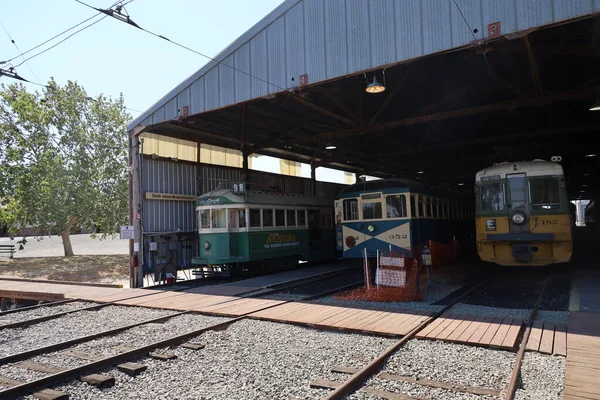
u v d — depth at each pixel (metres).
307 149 21.84
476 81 13.88
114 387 5.13
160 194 16.05
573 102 15.28
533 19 8.52
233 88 12.83
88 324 8.59
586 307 8.13
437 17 9.60
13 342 7.36
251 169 20.80
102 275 20.78
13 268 22.33
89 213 22.17
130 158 15.17
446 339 6.33
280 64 11.92
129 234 14.70
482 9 9.07
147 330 7.75
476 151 23.36
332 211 19.70
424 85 14.31
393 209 13.73
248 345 6.63
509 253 12.79
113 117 23.36
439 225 16.42
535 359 5.43
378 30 10.38
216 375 5.36
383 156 21.19
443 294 10.62
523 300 9.61
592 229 43.28
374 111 16.72
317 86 12.30
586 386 4.34
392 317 7.88
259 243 15.05
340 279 14.12
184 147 17.81
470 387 4.67
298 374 5.30
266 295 11.19
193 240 17.28
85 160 22.11
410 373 5.16
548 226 12.12
